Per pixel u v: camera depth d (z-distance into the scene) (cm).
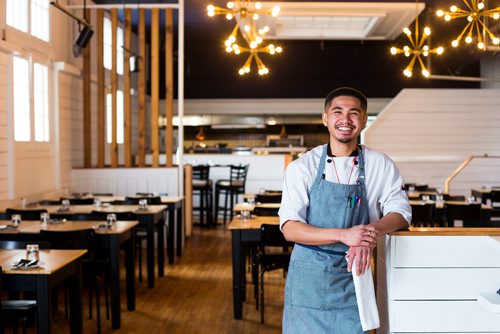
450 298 256
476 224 449
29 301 345
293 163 240
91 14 883
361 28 1094
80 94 838
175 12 1000
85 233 426
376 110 1327
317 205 233
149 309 498
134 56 794
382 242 266
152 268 573
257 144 1425
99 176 800
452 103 1137
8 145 620
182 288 572
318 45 1301
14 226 462
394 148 1141
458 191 1140
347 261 223
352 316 230
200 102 1355
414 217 633
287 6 872
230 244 819
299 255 235
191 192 888
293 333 235
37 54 686
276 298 535
